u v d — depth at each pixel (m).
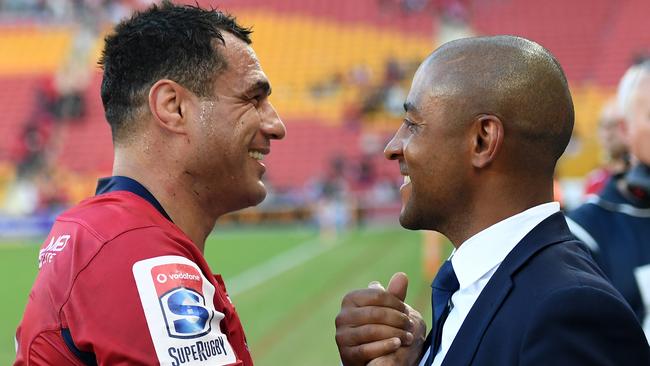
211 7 2.13
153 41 1.93
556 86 1.68
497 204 1.70
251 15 29.31
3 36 28.58
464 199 1.72
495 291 1.63
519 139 1.66
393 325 1.92
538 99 1.65
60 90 25.97
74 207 1.95
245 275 12.29
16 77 26.69
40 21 29.00
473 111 1.67
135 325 1.65
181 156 1.95
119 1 28.67
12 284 12.25
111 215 1.81
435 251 11.21
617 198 2.76
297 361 6.80
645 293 2.64
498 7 27.81
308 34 28.20
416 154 1.73
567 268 1.58
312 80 26.23
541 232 1.67
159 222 1.85
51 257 1.81
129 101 1.95
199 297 1.73
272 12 29.38
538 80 1.66
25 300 10.68
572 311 1.47
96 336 1.66
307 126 24.80
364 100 25.00
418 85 1.76
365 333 1.91
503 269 1.65
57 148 24.42
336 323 1.98
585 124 21.81
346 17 28.70
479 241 1.70
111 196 1.89
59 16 29.06
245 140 1.99
